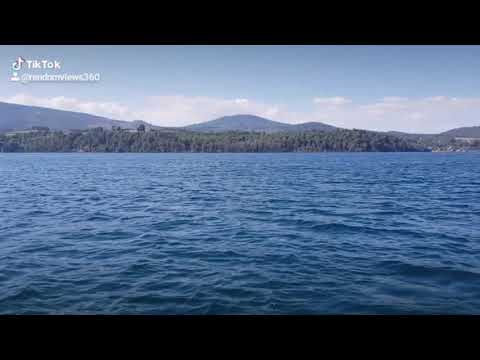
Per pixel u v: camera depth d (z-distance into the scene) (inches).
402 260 400.8
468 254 425.7
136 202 882.1
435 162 3257.9
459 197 983.6
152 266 378.9
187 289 314.7
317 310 272.8
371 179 1569.9
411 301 289.6
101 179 1553.9
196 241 491.5
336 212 740.7
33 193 1041.5
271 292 308.8
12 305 280.7
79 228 576.1
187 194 1050.7
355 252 436.1
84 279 339.0
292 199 943.7
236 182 1443.2
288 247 459.8
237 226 597.9
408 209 780.0
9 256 414.0
